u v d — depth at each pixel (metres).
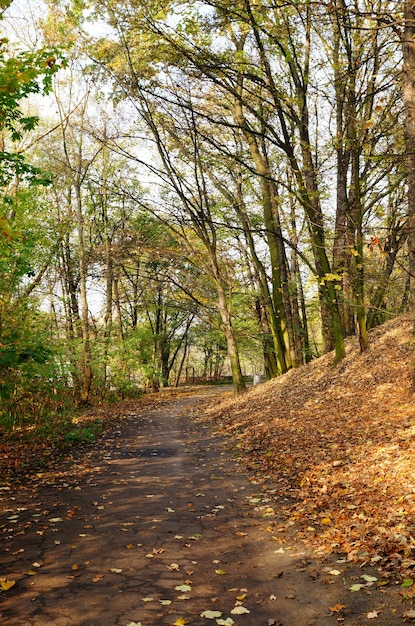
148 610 4.32
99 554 5.62
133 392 32.84
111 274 28.86
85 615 4.23
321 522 6.40
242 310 29.44
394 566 4.81
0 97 9.12
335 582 4.73
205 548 5.84
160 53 15.97
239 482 9.05
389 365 13.77
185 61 15.55
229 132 22.39
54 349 14.95
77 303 29.38
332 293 16.55
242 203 23.33
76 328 25.92
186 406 25.73
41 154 25.45
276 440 11.82
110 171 30.23
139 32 16.22
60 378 17.05
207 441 13.88
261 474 9.41
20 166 10.09
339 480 7.87
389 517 5.93
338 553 5.42
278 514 7.03
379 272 13.53
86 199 30.58
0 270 12.59
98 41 18.38
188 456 11.78
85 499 8.00
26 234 12.92
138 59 17.28
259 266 23.44
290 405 15.15
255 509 7.35
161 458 11.59
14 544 5.93
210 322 24.31
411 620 3.88
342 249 13.04
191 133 20.25
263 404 17.33
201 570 5.20
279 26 12.80
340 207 18.19
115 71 17.91
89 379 24.84
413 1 9.55
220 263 26.23
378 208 10.74
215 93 20.16
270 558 5.49
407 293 18.19
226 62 13.45
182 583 4.88
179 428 17.19
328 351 20.72
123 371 28.70
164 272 27.73
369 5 11.70
